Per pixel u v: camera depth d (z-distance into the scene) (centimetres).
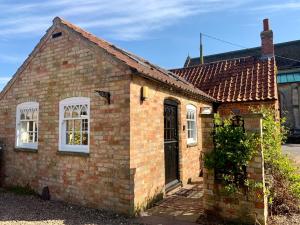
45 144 817
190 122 1062
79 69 749
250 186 532
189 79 1578
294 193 628
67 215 635
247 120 553
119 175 643
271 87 1239
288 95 3106
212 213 581
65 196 748
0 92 995
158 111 775
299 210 613
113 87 671
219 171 575
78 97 746
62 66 793
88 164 704
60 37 808
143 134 691
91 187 693
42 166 820
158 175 755
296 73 3119
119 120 654
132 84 654
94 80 712
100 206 671
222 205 568
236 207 551
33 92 875
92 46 723
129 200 621
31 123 916
